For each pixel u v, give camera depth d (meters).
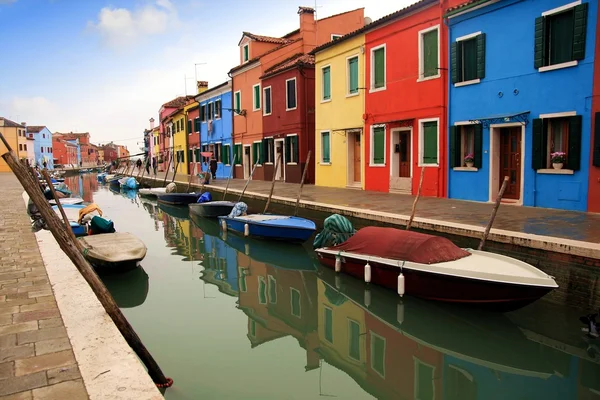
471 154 12.88
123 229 16.70
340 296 8.70
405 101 14.84
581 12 9.88
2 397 2.88
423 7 13.89
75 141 105.44
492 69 11.98
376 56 16.16
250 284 9.47
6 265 6.54
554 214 9.66
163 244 13.80
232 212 14.21
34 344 3.70
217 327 7.02
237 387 5.13
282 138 22.78
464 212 10.29
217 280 9.73
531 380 5.38
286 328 7.04
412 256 7.38
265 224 12.10
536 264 6.94
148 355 4.52
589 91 9.90
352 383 5.29
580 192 10.13
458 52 12.89
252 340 6.51
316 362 5.82
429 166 14.05
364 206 11.92
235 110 27.12
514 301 6.32
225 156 30.47
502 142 12.16
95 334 3.87
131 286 9.27
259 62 24.83
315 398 4.91
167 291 8.94
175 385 5.16
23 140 67.88
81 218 12.78
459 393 5.11
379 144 16.19
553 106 10.60
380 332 6.91
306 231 11.62
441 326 7.08
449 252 7.31
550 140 10.91
